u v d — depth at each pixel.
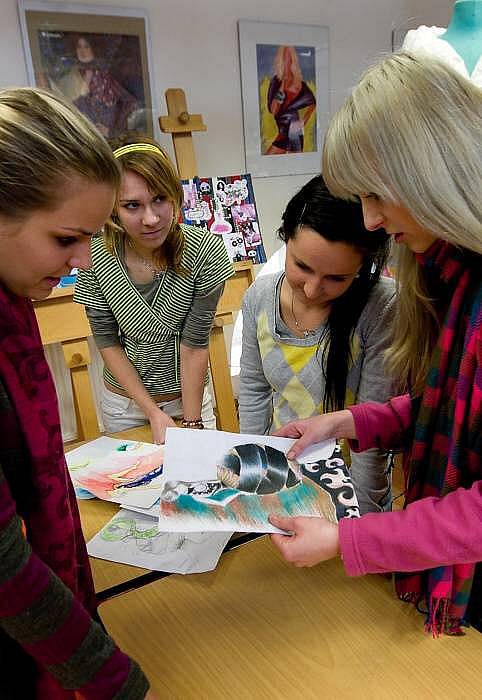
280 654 0.76
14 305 0.64
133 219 1.42
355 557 0.70
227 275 1.60
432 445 0.82
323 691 0.70
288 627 0.80
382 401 1.09
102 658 0.56
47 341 2.13
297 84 2.97
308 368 1.18
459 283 0.75
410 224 0.69
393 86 0.62
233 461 0.92
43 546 0.70
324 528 0.74
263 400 1.31
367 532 0.70
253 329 1.25
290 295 1.15
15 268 0.59
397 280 0.90
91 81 2.50
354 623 0.81
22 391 0.63
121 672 0.57
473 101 0.61
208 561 0.94
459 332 0.76
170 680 0.73
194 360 1.64
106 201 0.59
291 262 1.02
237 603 0.85
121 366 1.61
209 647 0.77
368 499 1.13
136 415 1.72
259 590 0.88
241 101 2.86
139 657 0.76
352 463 1.15
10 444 0.64
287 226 1.00
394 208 0.67
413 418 0.94
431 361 0.80
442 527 0.66
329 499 0.86
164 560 0.95
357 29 3.06
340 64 3.08
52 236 0.57
